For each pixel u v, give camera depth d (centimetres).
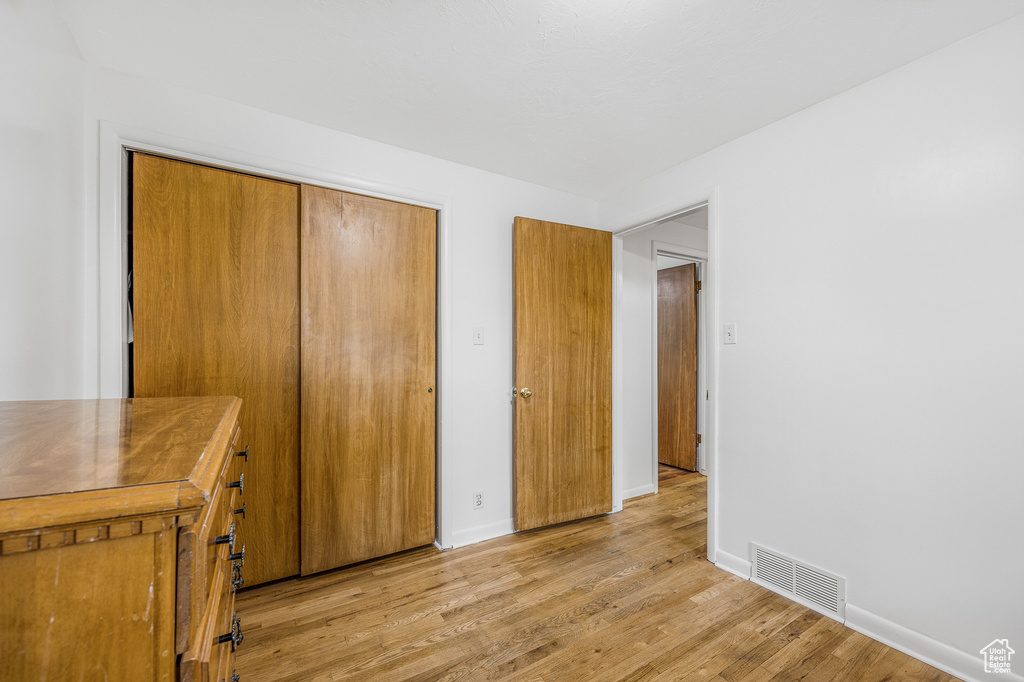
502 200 267
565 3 130
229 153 185
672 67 161
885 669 149
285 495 205
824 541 181
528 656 155
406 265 235
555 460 272
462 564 224
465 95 181
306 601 189
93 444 58
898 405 160
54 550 39
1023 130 134
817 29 140
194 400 104
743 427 212
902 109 160
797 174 192
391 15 135
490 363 261
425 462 241
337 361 215
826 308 181
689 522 283
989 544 140
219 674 72
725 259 221
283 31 143
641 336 341
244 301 196
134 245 172
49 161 132
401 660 153
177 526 44
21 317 117
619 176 268
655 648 159
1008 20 136
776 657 155
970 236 144
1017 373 135
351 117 199
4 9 105
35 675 38
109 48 152
